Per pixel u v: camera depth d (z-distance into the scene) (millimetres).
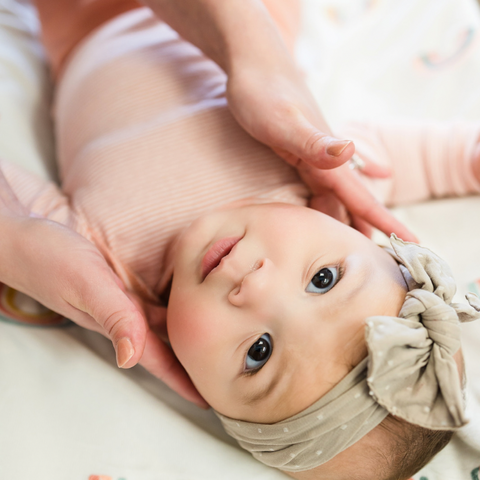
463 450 757
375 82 1315
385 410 633
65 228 732
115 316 631
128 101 995
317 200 896
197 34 931
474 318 662
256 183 896
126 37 1094
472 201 1117
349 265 696
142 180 906
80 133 1021
